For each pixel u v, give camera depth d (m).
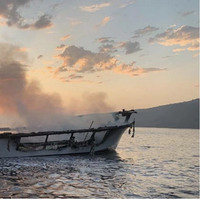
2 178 16.59
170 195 13.39
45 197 12.50
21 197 12.43
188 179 17.42
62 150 27.92
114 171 19.80
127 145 47.69
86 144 28.78
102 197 12.72
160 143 54.69
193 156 31.25
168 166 23.19
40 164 22.34
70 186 14.75
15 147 26.03
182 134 106.44
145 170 20.72
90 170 19.98
